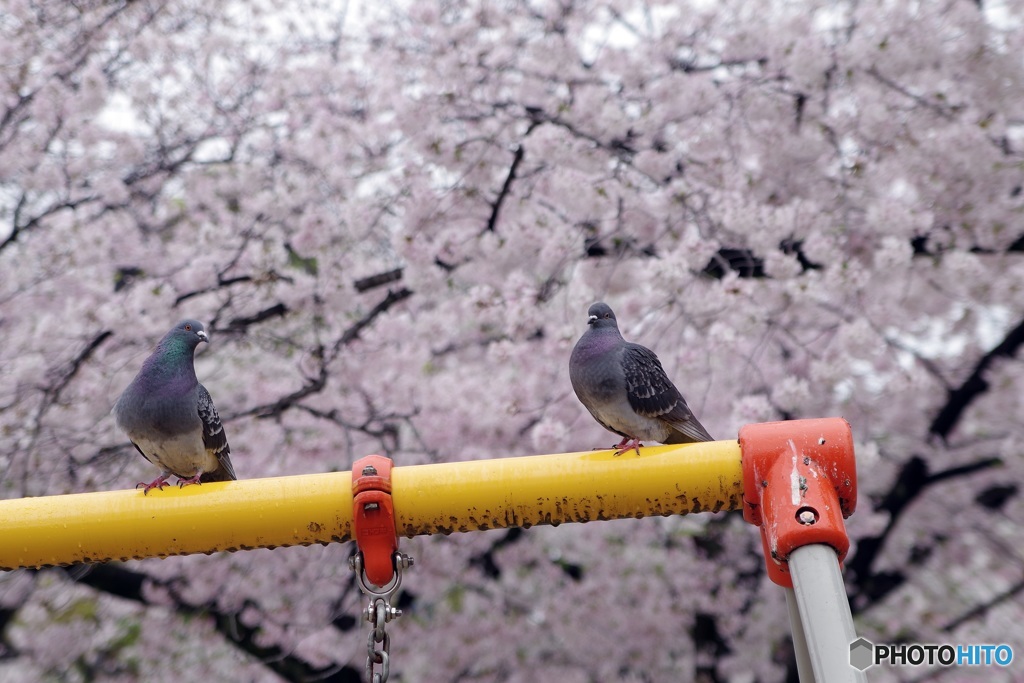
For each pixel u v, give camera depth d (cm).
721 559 1029
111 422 950
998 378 938
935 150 859
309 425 976
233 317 974
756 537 1030
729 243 890
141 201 1012
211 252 958
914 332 958
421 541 997
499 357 848
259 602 1014
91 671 1112
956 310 934
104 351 953
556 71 941
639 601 1032
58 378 925
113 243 976
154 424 504
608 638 1038
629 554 1048
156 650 1064
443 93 927
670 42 948
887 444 999
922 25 866
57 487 927
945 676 995
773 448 312
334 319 970
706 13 940
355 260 984
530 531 1015
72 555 335
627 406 516
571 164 892
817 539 286
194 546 335
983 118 880
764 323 884
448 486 326
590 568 1029
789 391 830
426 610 1102
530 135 891
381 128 979
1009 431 979
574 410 907
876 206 845
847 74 881
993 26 886
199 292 950
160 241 1005
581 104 910
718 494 323
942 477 971
